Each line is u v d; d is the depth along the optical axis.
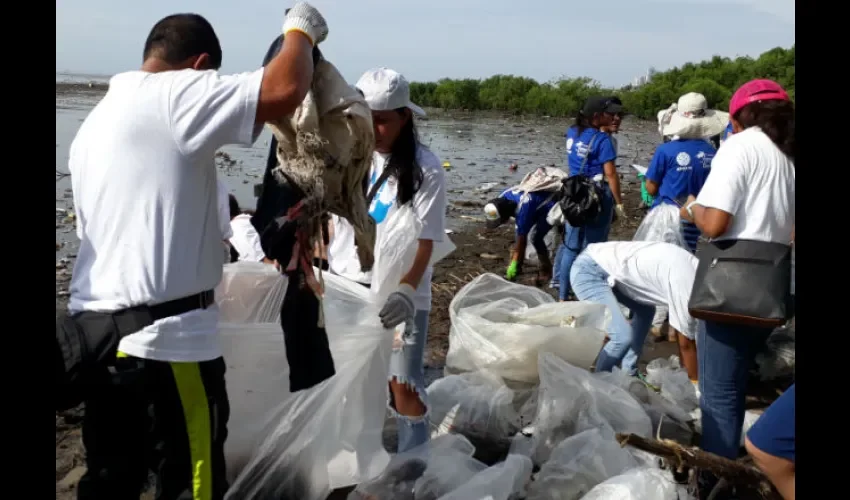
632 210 10.85
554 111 38.16
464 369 3.87
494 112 39.97
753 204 2.93
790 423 2.31
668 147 5.43
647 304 4.02
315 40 2.27
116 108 2.20
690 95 5.43
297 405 2.81
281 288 3.03
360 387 2.98
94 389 2.21
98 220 2.24
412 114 2.92
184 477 2.29
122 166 2.18
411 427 3.10
